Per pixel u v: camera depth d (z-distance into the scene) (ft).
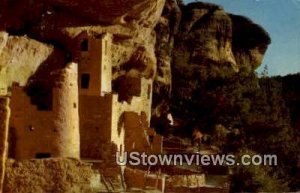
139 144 102.78
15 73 99.76
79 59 109.09
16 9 110.01
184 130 143.95
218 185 97.86
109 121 93.15
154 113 141.49
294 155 127.54
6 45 97.86
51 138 79.92
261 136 134.10
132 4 111.45
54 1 110.93
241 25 186.60
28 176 70.59
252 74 161.17
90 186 73.92
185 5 184.96
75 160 73.61
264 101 147.23
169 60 149.07
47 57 106.93
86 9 111.65
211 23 175.83
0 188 68.69
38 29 111.96
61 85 81.05
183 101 151.43
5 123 69.10
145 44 123.85
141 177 87.51
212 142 134.21
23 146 79.20
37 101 86.07
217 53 172.76
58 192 71.61
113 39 118.11
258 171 104.22
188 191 88.69
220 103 144.97
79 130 92.99
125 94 117.80
